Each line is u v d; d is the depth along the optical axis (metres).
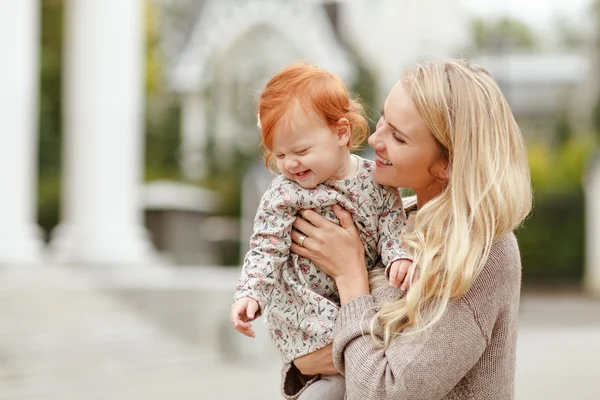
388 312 2.67
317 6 31.81
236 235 23.12
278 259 2.87
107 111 15.08
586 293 24.17
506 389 2.69
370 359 2.63
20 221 14.14
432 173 2.77
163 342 11.65
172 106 28.11
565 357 12.99
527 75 39.81
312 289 2.91
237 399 9.01
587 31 40.56
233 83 29.98
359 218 2.87
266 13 30.28
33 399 8.80
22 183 14.17
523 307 20.83
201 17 31.75
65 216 15.56
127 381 9.93
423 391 2.56
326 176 2.84
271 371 11.10
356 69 29.47
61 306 11.83
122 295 12.27
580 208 25.25
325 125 2.80
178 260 18.75
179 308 12.22
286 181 2.91
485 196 2.60
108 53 15.08
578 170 25.44
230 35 30.39
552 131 37.69
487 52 36.06
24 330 10.82
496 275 2.62
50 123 25.89
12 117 14.07
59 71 25.94
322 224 2.84
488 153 2.63
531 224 25.28
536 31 43.81
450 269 2.55
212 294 12.30
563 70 39.75
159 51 30.66
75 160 15.12
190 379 10.28
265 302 2.84
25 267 13.45
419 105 2.66
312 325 2.83
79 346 10.76
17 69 14.11
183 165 27.34
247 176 17.92
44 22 25.97
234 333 11.81
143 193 19.53
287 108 2.78
